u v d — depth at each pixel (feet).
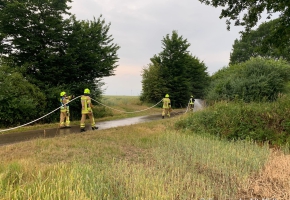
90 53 52.08
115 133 29.89
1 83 36.24
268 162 17.34
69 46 49.90
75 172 13.44
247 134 26.30
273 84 53.21
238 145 22.68
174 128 35.24
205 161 17.70
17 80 39.40
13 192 10.73
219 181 14.34
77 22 51.88
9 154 19.63
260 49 36.78
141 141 25.26
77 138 26.37
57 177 12.79
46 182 12.34
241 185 13.60
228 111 31.50
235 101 38.58
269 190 12.74
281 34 32.65
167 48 98.22
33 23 43.50
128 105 83.61
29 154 19.43
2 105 35.86
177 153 20.29
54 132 33.09
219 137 27.45
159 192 11.21
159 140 25.14
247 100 51.13
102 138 26.81
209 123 31.73
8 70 39.06
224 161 17.30
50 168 14.94
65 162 17.48
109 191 11.79
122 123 44.50
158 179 13.48
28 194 10.37
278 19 32.83
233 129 27.55
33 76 44.75
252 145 22.24
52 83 48.52
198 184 13.24
